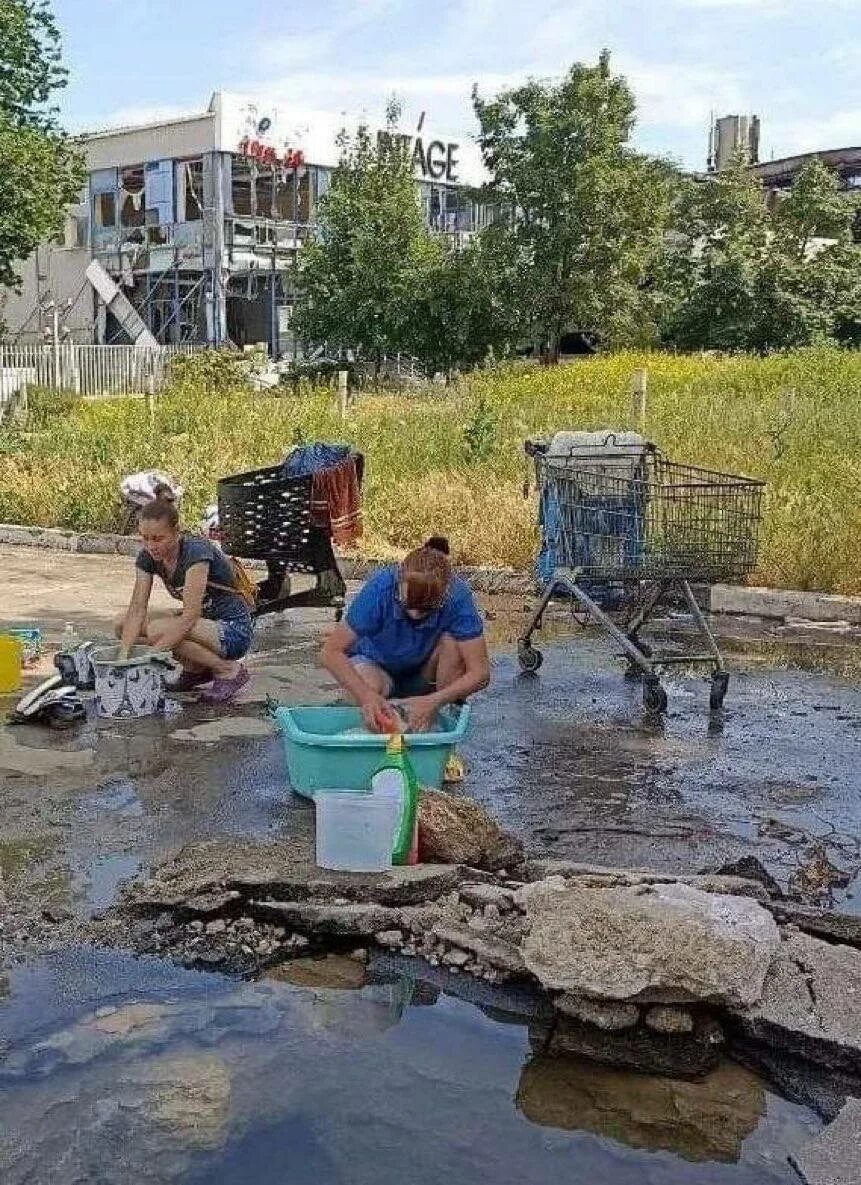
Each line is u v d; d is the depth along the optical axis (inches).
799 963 150.3
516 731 261.4
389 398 992.2
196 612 276.1
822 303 1515.7
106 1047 138.2
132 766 234.1
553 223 1481.3
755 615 391.9
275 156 1790.1
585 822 207.3
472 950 157.9
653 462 304.8
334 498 360.5
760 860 190.5
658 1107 130.5
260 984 154.4
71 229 1903.3
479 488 506.0
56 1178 115.9
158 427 737.0
